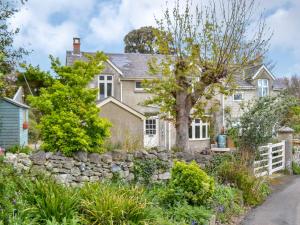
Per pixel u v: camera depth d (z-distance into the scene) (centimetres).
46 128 955
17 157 852
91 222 547
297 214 898
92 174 949
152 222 596
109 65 2634
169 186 817
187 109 1323
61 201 542
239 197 955
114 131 2091
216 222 773
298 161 1828
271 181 1403
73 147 937
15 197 524
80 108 979
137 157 1024
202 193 779
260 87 3073
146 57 2961
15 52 1213
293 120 2130
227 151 1274
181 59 1307
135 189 676
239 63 1296
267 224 802
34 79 3097
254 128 1324
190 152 1186
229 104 2803
